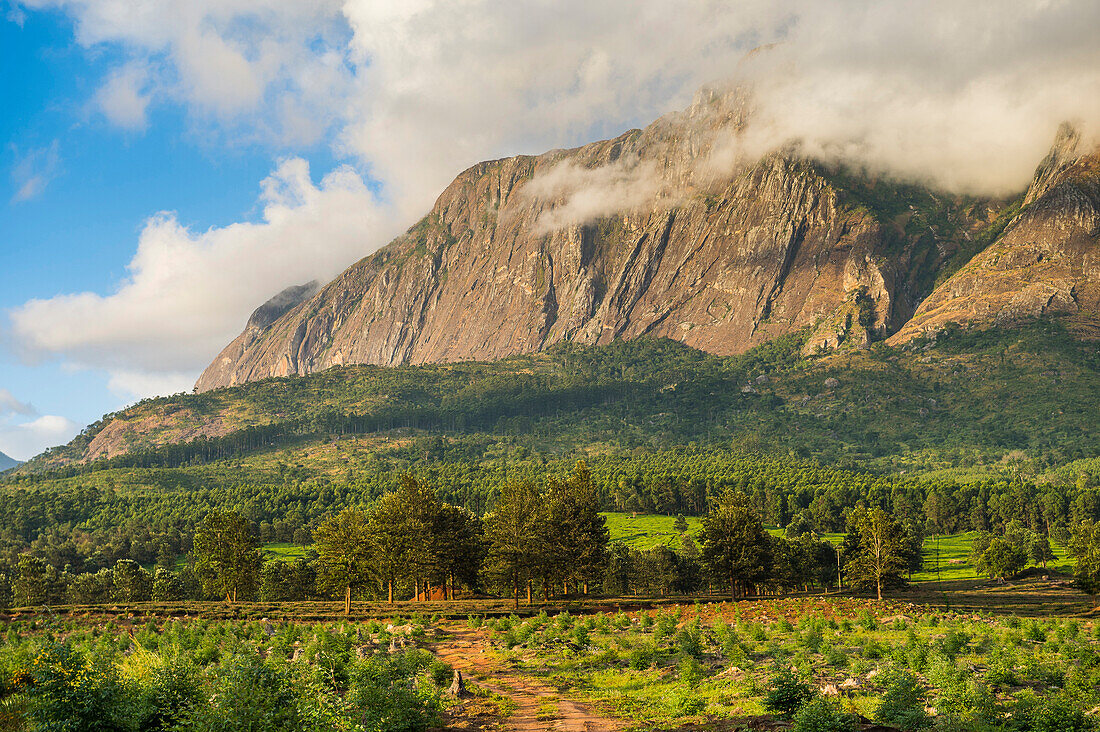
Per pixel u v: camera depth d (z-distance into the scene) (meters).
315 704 27.83
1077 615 82.94
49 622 78.19
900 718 30.12
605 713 35.12
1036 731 28.58
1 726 27.86
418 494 109.50
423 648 58.75
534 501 112.38
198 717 25.84
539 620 75.25
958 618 71.88
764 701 31.77
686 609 88.44
